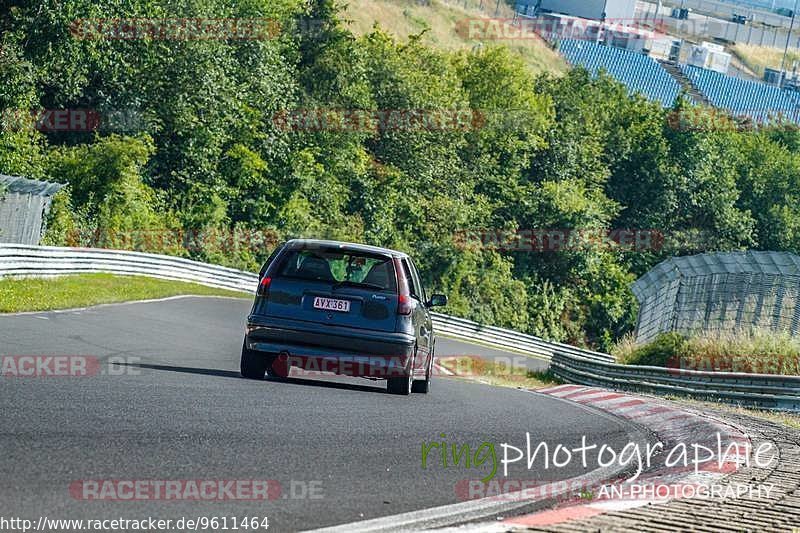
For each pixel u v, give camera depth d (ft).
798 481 81.56
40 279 303.07
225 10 611.06
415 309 129.29
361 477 71.10
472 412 120.57
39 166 486.38
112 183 497.87
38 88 512.22
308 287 125.70
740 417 148.05
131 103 535.60
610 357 529.04
